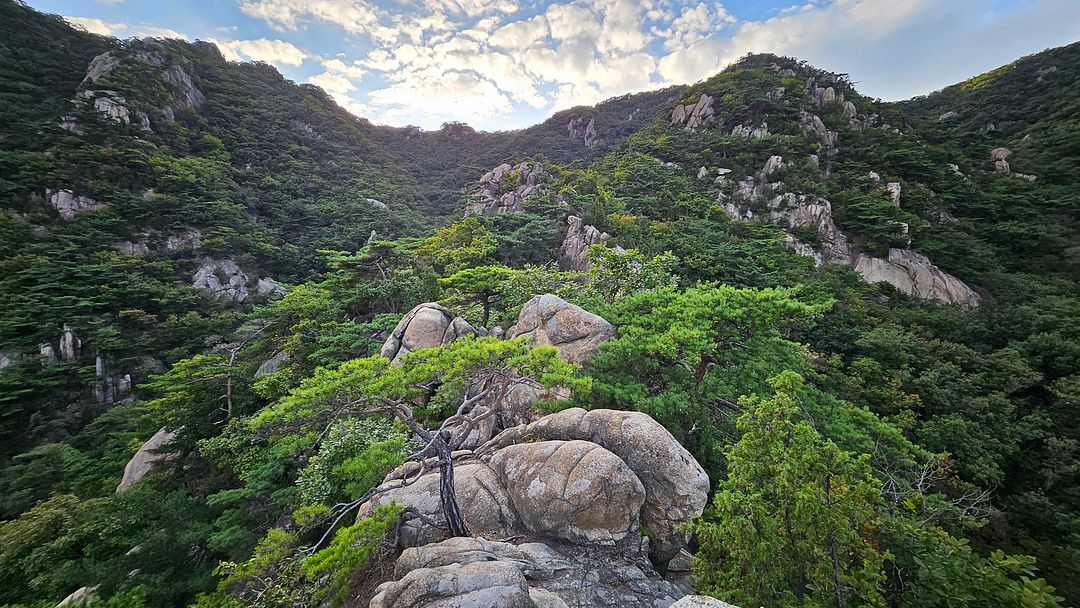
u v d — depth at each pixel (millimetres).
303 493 14109
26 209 46250
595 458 10180
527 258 47125
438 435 10992
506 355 11914
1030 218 44156
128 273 43938
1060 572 13273
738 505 7293
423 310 24109
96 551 13750
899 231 43906
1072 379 22812
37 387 32750
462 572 7289
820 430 14828
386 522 9797
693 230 46625
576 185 61969
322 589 8930
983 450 19281
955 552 7770
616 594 8602
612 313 20141
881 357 27547
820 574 6836
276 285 56094
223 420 20953
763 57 103562
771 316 16266
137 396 36656
